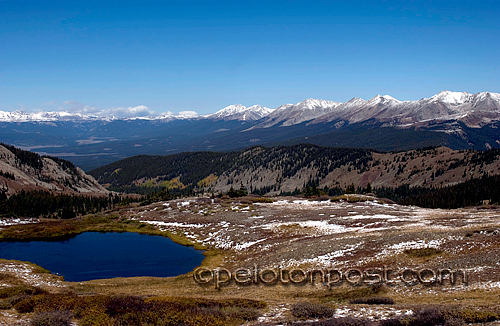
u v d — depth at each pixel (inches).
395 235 1875.0
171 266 2349.9
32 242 3353.8
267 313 1002.1
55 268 2352.4
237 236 2876.5
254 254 2269.9
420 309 883.4
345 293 1202.0
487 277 1112.8
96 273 2214.6
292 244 2240.4
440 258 1407.5
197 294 1450.5
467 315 757.9
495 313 759.7
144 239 3361.2
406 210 3567.9
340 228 2630.4
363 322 802.2
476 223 2106.3
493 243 1432.1
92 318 924.6
